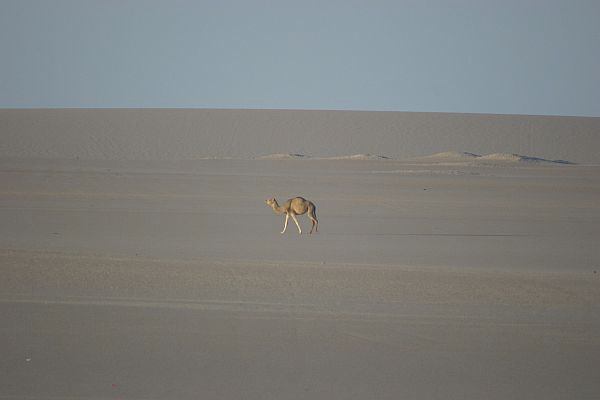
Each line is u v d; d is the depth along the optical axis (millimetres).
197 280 51094
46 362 34500
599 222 99625
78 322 40625
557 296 49438
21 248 62844
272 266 56406
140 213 97000
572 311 45844
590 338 40125
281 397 30984
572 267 62031
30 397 30359
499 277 54688
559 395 31953
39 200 109188
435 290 50062
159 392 31219
